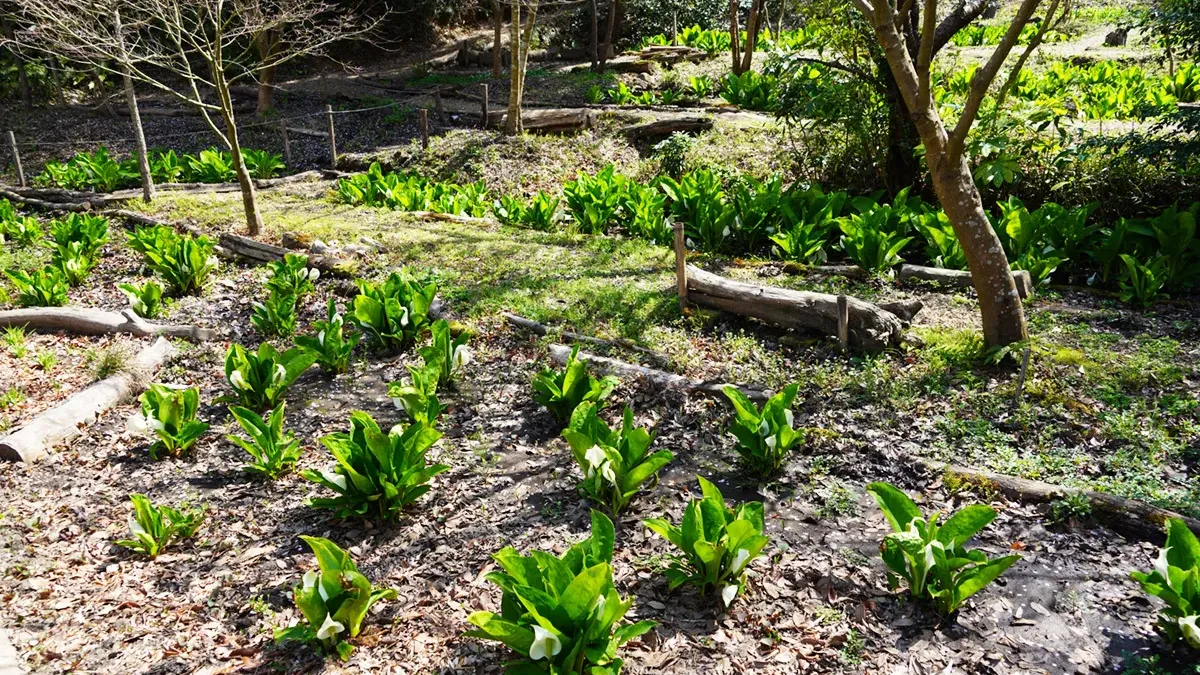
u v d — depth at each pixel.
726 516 3.68
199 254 8.45
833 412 5.30
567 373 5.21
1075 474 4.47
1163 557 3.29
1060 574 3.81
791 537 4.19
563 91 19.06
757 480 4.71
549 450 5.18
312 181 14.14
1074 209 8.37
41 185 14.00
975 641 3.44
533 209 10.55
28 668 3.46
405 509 4.56
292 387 6.33
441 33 27.00
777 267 8.35
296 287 7.94
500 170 13.91
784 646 3.44
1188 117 8.09
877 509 4.38
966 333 6.21
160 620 3.76
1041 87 15.09
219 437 5.56
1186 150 8.14
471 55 23.77
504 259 8.77
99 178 13.70
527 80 20.42
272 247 9.34
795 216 9.18
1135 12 9.79
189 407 5.29
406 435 4.38
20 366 6.71
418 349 6.52
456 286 7.92
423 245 9.38
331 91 20.31
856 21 9.52
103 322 7.39
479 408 5.75
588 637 3.01
